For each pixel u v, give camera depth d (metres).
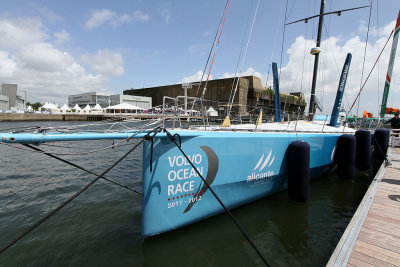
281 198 3.94
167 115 3.07
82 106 61.06
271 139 3.62
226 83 35.16
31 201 3.96
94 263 2.35
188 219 2.88
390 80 7.56
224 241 2.72
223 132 3.07
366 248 2.19
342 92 5.97
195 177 2.84
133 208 3.66
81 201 3.93
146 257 2.44
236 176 3.22
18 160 7.09
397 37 7.19
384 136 7.05
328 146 4.97
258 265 2.35
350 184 4.98
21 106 59.22
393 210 3.04
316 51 6.67
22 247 2.62
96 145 9.89
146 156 2.48
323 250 2.60
